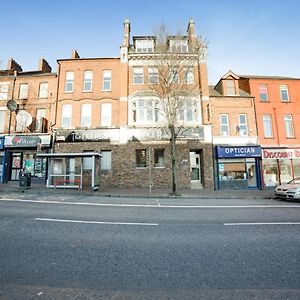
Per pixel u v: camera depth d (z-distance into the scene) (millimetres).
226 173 20938
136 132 20688
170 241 5848
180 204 12055
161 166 20562
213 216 9000
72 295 3324
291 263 4531
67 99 21766
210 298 3270
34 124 21891
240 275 4020
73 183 19969
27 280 3775
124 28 22875
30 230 6625
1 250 5086
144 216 8859
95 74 22281
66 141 20797
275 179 21281
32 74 23875
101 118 21562
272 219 8492
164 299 3242
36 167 21141
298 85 23516
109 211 9727
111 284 3680
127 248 5324
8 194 14711
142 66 22188
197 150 21297
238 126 21609
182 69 18609
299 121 22734
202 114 21188
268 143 21906
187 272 4133
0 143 21109
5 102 22391
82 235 6250
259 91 23109
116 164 20344
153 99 21219
